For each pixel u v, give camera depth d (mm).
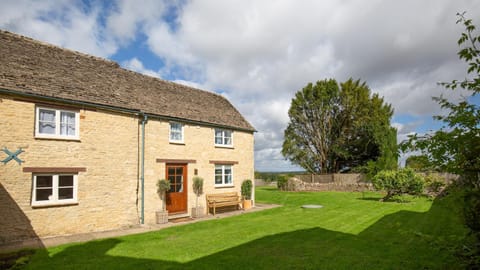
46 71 11344
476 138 3338
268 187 39625
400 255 7387
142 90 14938
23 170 9508
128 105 12750
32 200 9695
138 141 12969
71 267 6746
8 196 9180
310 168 38312
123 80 14586
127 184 12344
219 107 19359
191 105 16984
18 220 9336
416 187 18359
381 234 9852
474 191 3477
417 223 11500
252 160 19828
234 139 18500
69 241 9352
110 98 12367
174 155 14547
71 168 10617
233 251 7949
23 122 9641
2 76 9625
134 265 6848
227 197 16906
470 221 3631
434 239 4348
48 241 9344
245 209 17156
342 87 35844
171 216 14164
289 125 39500
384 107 35281
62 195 10453
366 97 34188
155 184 13516
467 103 3508
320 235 9789
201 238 9617
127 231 11055
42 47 12531
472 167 3459
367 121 33094
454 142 3443
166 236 10078
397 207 16438
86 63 13695
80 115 11055
